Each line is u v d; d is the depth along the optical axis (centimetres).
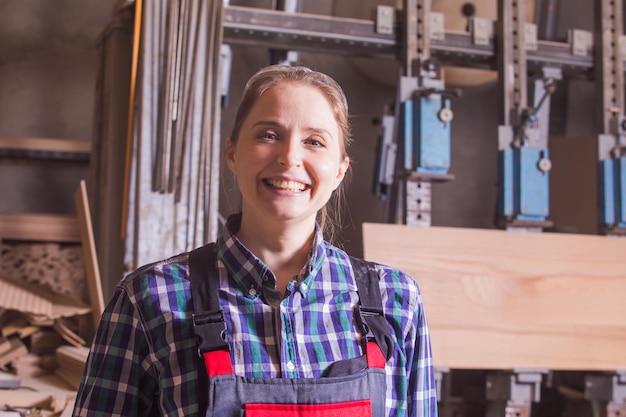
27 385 242
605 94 346
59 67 389
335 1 400
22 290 274
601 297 299
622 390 293
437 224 443
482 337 279
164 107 275
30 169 380
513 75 332
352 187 421
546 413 388
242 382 102
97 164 331
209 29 284
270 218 110
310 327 111
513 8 335
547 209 318
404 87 311
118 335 108
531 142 328
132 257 277
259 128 110
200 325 104
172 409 103
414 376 121
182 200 277
